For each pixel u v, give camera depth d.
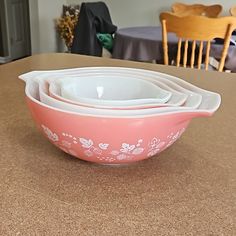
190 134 0.69
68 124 0.51
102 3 3.61
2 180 0.52
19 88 0.91
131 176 0.55
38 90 0.58
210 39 2.08
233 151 0.64
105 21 3.46
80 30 3.19
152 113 0.50
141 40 2.50
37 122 0.56
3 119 0.73
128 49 2.58
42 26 4.15
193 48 2.22
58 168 0.56
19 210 0.46
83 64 1.18
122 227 0.44
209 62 2.38
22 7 4.36
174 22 2.12
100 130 0.50
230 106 0.84
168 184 0.53
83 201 0.48
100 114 0.50
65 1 4.39
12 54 4.39
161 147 0.55
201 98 0.56
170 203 0.49
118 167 0.57
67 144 0.54
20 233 0.42
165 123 0.51
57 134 0.53
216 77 1.08
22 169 0.55
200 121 0.75
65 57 1.27
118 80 0.65
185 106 0.54
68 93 0.55
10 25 4.26
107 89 0.65
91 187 0.51
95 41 3.22
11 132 0.67
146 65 1.21
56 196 0.49
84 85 0.64
